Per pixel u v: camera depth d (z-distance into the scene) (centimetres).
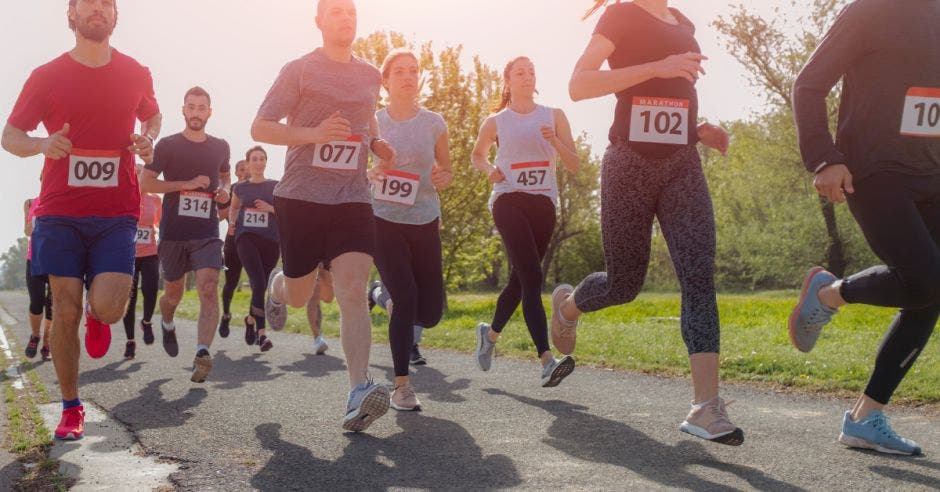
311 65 416
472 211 2142
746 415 442
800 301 386
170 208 656
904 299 331
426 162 503
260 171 856
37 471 336
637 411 458
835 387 523
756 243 3553
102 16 396
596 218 5509
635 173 365
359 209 416
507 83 597
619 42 364
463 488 300
